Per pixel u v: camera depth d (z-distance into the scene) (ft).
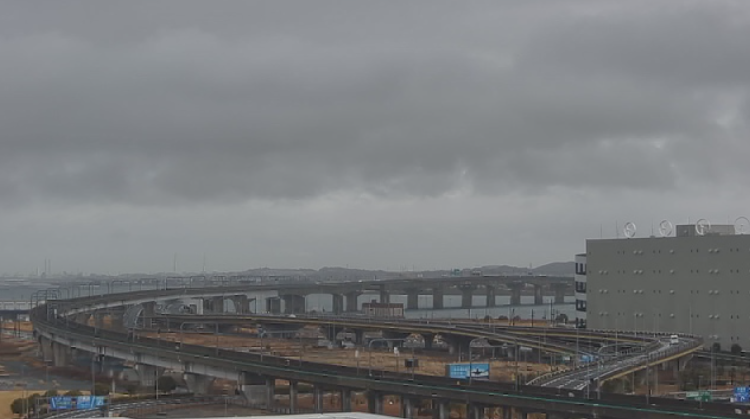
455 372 616.80
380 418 307.58
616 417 453.17
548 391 506.07
